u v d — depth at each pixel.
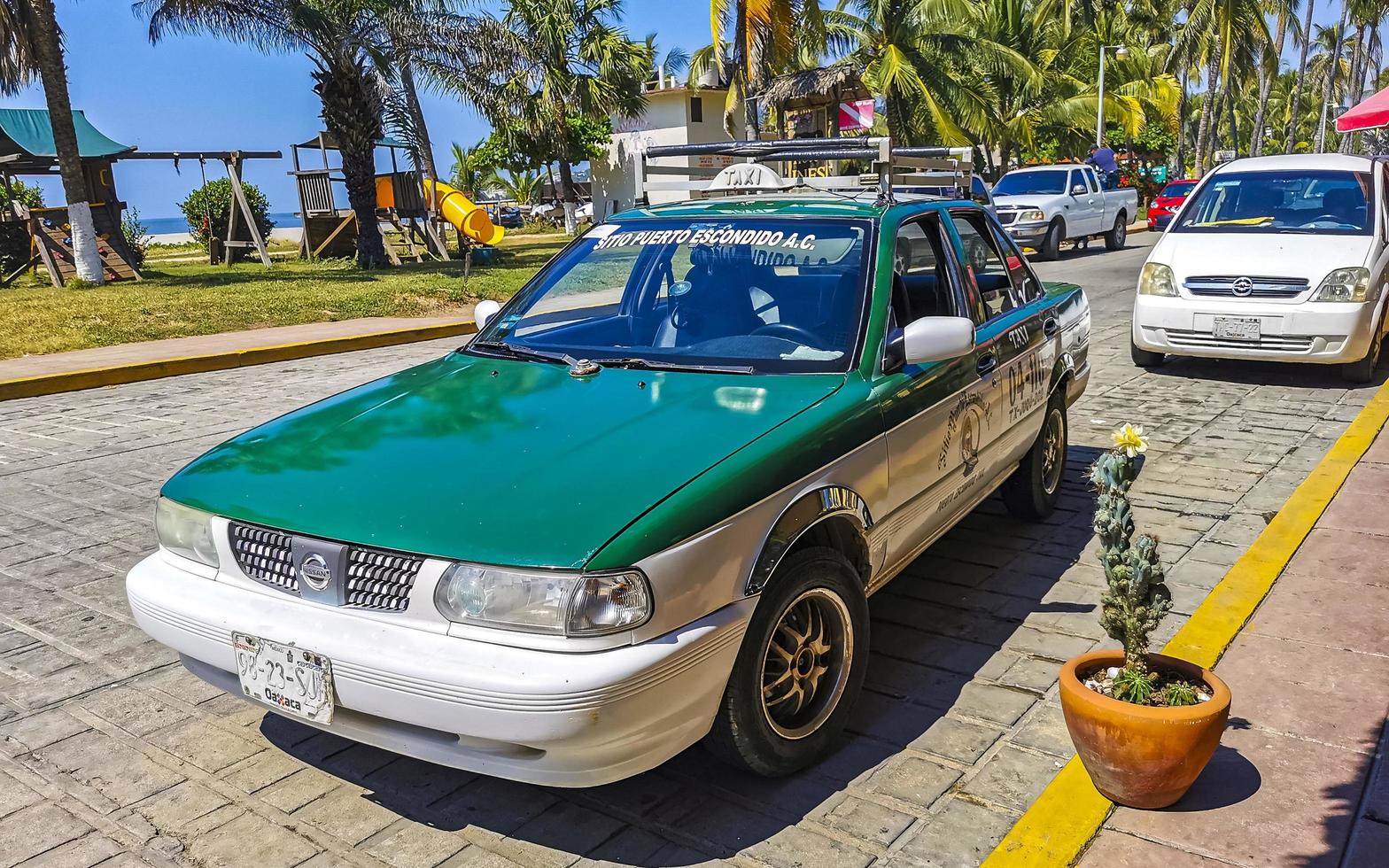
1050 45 43.72
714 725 2.99
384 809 3.14
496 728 2.57
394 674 2.65
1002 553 5.13
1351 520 5.20
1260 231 8.84
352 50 20.30
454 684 2.58
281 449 3.30
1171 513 5.57
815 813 3.07
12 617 4.57
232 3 17.89
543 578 2.58
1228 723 3.43
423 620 2.69
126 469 6.91
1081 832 2.88
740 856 2.88
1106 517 2.89
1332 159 9.42
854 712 3.65
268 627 2.85
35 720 3.69
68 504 6.16
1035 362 5.00
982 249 5.00
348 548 2.79
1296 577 4.55
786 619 3.17
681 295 4.15
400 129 22.55
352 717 2.83
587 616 2.56
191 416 8.52
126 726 3.65
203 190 27.19
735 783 3.23
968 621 4.38
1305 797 3.02
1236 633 4.05
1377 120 16.38
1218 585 4.48
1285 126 87.56
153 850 2.95
